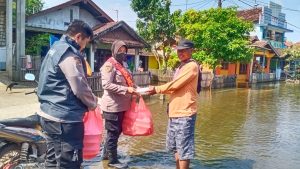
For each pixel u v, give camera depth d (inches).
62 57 128.8
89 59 879.1
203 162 251.4
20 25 671.8
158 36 1045.2
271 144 317.4
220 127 394.6
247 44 978.1
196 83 193.8
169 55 1088.2
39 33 892.0
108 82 213.2
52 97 131.3
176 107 193.3
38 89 135.7
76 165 135.3
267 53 1480.1
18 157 178.2
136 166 233.0
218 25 910.4
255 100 715.4
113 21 988.6
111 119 218.5
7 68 657.0
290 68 1624.0
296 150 298.4
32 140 179.2
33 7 1255.5
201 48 945.5
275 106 623.8
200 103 624.1
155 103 574.6
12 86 526.0
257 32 1601.9
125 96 219.9
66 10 908.6
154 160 248.8
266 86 1187.3
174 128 195.3
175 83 190.2
